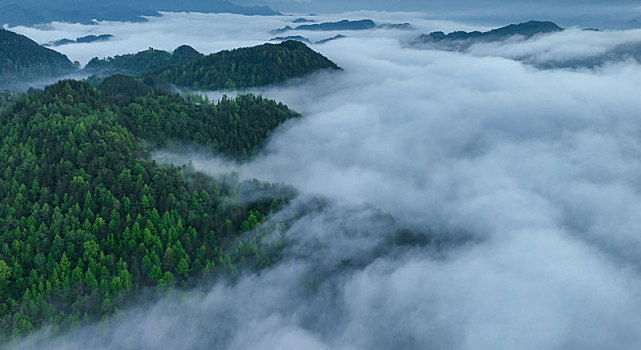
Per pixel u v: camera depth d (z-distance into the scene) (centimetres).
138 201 16675
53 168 16662
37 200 15738
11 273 13812
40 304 13550
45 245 14500
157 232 16325
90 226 15250
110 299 14338
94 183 16450
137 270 15175
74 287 14100
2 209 15075
